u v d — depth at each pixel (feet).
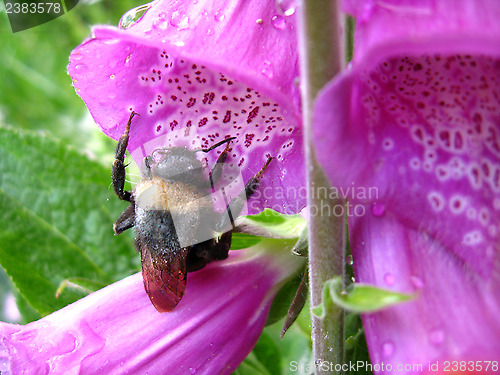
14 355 0.33
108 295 0.35
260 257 0.36
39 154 0.50
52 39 0.79
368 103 0.26
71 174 0.50
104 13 0.68
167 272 0.34
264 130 0.33
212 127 0.33
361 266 0.29
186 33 0.29
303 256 0.35
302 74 0.26
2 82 0.85
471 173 0.27
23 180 0.50
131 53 0.30
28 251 0.49
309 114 0.26
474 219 0.27
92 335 0.33
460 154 0.27
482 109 0.27
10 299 0.66
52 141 0.50
